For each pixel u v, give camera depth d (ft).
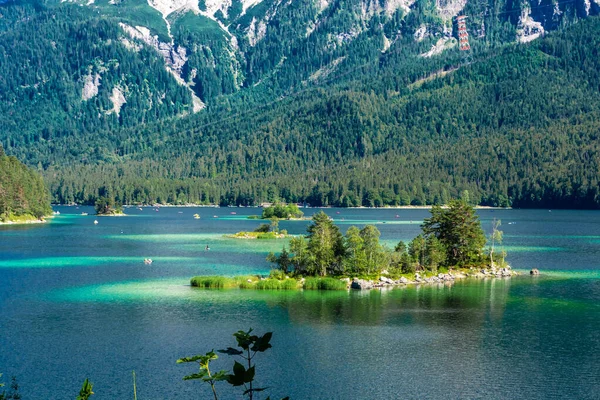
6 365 295.69
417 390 270.26
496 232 606.55
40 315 385.29
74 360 303.07
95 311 395.55
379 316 387.14
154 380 279.08
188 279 516.32
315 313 393.09
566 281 513.86
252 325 363.97
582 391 269.23
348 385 275.18
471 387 273.33
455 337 343.26
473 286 487.61
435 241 536.42
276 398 262.06
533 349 323.57
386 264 510.99
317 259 500.33
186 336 341.21
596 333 351.87
